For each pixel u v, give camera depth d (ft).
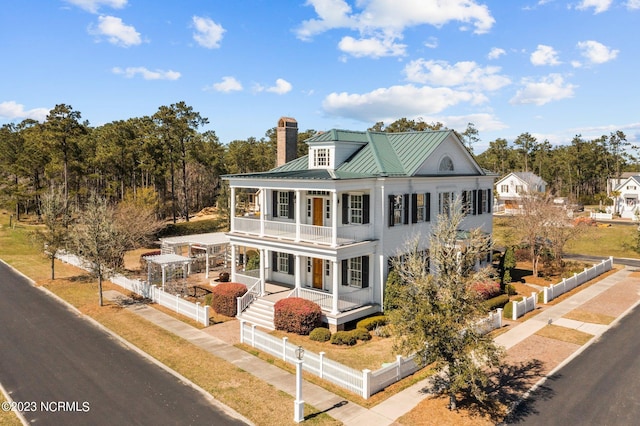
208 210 254.68
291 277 95.96
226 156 331.36
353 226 82.38
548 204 120.88
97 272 92.94
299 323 74.23
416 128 249.14
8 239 182.09
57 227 114.93
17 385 56.75
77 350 68.39
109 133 228.63
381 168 85.66
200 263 129.70
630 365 60.95
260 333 67.62
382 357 64.08
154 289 94.68
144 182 264.11
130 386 56.13
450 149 100.99
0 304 94.22
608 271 122.01
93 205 98.43
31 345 70.54
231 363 62.85
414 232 90.68
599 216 238.89
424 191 93.09
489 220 114.01
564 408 49.75
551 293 93.76
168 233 180.75
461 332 47.57
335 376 56.24
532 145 391.24
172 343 70.69
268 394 53.47
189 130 215.92
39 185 244.83
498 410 49.26
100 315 85.66
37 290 106.32
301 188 81.97
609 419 47.42
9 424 47.34
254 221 91.66
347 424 46.73
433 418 47.73
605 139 367.45
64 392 54.75
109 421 47.96
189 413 49.55
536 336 72.23
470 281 48.96
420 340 46.80
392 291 80.84
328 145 93.81
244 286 88.02
